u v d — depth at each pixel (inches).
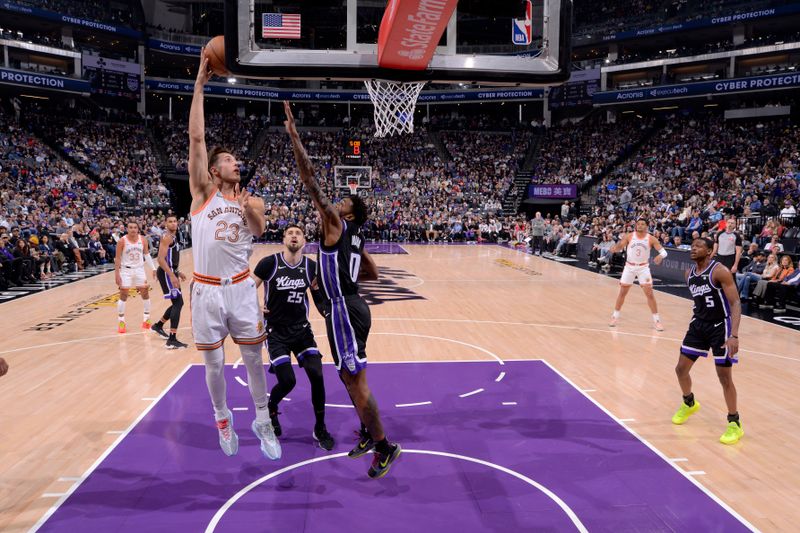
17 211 775.1
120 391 250.8
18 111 1245.7
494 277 646.5
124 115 1392.7
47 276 625.9
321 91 1513.3
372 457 184.7
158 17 1537.9
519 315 434.3
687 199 989.2
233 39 214.4
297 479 170.1
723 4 1291.8
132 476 171.6
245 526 143.9
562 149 1408.7
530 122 1596.9
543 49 235.5
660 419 221.1
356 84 1535.4
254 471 175.0
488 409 230.5
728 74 1320.1
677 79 1437.0
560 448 193.2
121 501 156.9
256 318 155.2
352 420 217.2
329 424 213.0
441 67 229.3
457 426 212.2
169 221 327.6
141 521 146.6
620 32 1409.9
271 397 198.2
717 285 200.7
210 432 205.3
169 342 329.4
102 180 1120.8
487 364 297.3
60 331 371.6
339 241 153.0
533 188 1251.2
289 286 195.5
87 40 1440.7
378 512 150.9
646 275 378.9
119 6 1450.5
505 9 232.7
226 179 151.3
